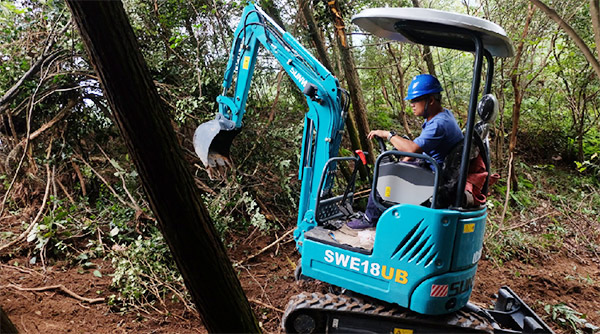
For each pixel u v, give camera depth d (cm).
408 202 300
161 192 117
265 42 394
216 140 421
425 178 296
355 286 309
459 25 261
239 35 418
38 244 415
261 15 407
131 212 479
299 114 625
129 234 463
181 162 119
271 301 387
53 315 338
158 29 568
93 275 398
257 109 588
